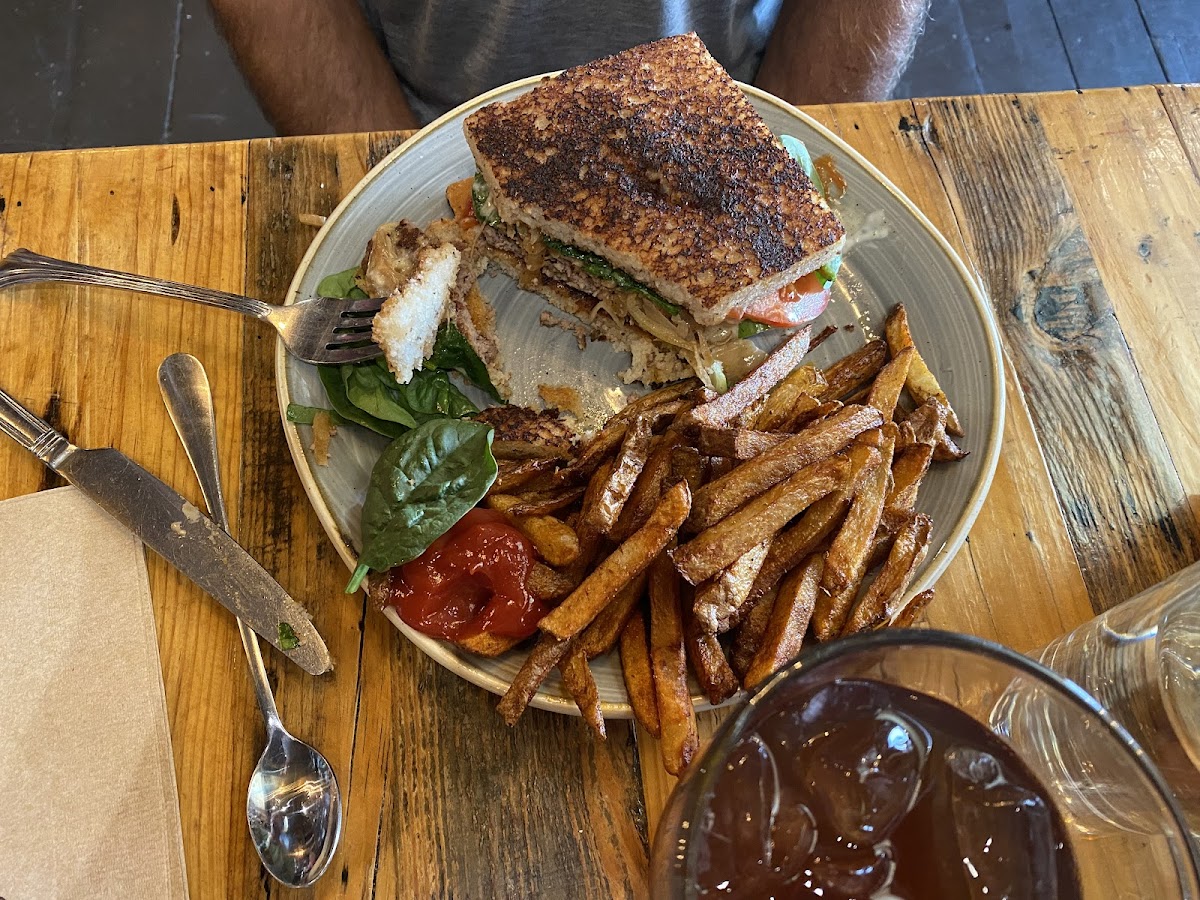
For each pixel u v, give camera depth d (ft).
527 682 0.82
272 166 1.16
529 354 1.13
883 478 0.87
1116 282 1.13
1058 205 1.18
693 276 1.04
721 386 1.10
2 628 0.88
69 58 2.02
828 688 0.58
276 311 1.01
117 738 0.85
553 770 0.86
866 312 1.11
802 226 1.05
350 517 0.94
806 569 0.87
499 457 1.00
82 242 1.11
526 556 0.88
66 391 1.02
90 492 0.93
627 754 0.87
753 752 0.57
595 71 1.13
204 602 0.92
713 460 0.93
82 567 0.92
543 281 1.17
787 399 0.99
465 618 0.87
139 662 0.89
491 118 1.11
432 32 1.46
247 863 0.82
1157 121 1.23
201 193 1.14
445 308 1.06
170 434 1.01
